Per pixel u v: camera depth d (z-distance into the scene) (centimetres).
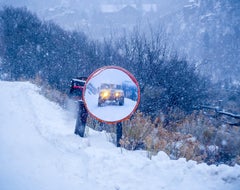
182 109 1167
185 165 523
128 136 663
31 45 2545
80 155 579
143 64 1158
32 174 498
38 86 1634
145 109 1032
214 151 764
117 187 459
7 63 2606
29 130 750
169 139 733
